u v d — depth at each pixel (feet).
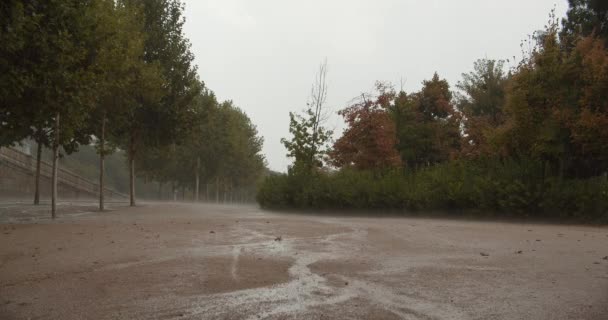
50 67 44.52
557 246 30.94
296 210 75.97
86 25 48.78
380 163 86.69
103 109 76.64
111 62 64.80
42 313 16.01
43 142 85.51
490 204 56.75
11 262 24.79
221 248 29.78
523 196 54.65
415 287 19.42
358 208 69.05
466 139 103.09
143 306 16.69
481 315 15.66
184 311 16.10
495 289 19.02
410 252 28.43
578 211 51.37
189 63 103.76
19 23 36.81
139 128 96.94
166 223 48.32
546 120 56.85
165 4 101.81
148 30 97.86
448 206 61.16
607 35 74.95
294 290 18.94
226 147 170.71
